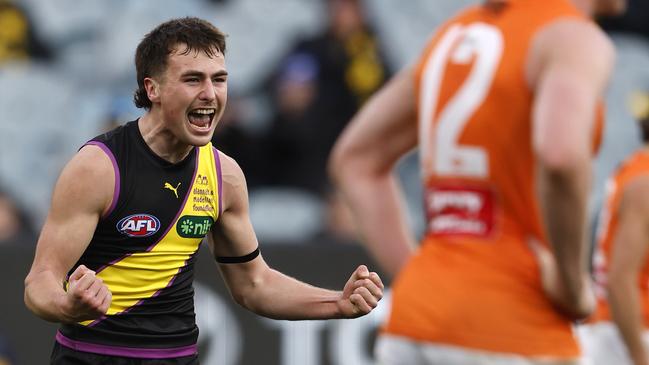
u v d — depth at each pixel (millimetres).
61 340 11789
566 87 12711
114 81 33688
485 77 13711
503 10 13977
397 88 15391
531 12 13695
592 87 12828
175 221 11648
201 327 24656
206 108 11305
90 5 34906
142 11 34594
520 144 13492
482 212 13812
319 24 34594
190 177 11711
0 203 29375
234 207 12211
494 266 13664
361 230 15891
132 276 11547
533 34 13469
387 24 34625
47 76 34031
